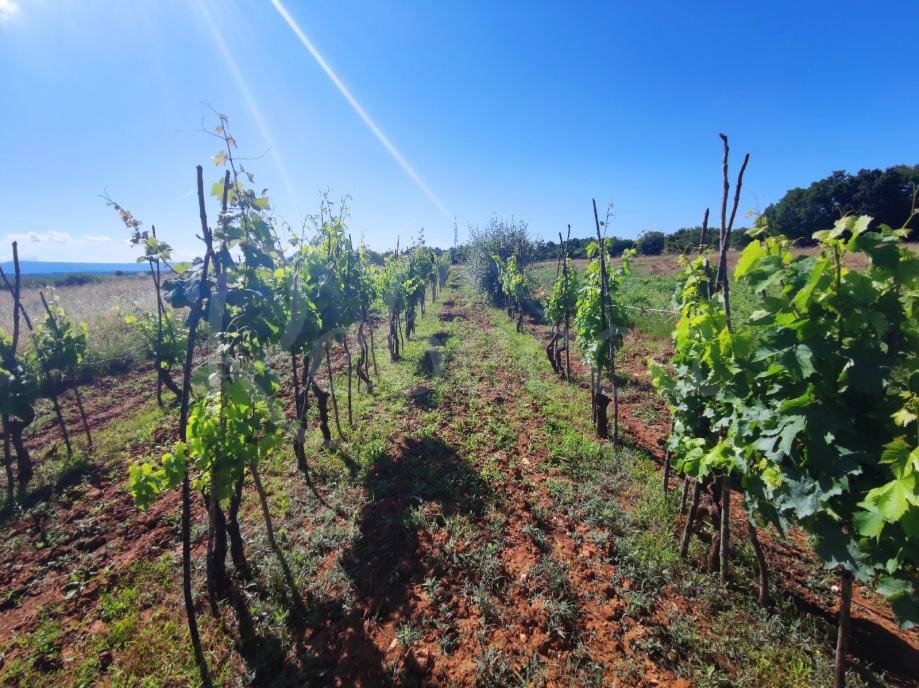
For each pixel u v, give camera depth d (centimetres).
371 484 456
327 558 355
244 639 285
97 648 284
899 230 190
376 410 663
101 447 579
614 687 243
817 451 199
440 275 2353
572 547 354
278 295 415
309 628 293
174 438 600
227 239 302
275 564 343
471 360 922
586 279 669
